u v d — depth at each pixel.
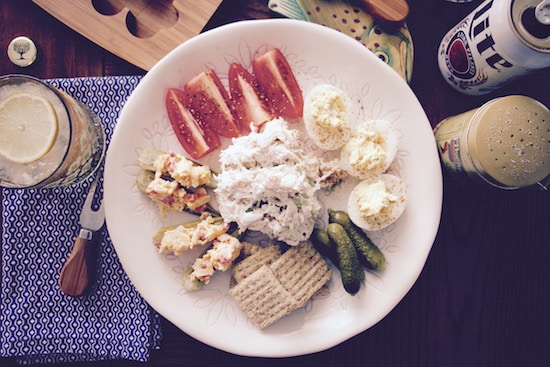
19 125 0.39
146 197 0.43
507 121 0.37
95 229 0.44
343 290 0.43
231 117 0.43
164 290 0.43
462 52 0.41
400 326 0.47
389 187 0.43
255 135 0.42
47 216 0.44
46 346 0.44
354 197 0.42
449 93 0.46
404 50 0.45
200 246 0.43
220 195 0.42
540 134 0.37
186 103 0.43
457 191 0.46
